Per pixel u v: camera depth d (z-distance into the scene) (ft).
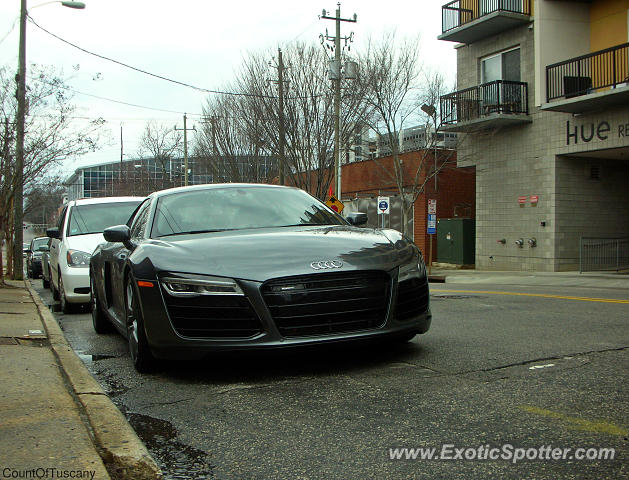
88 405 12.64
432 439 10.36
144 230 18.21
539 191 64.75
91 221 34.40
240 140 89.76
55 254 36.29
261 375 15.03
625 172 66.74
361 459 9.64
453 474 8.98
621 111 56.59
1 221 49.26
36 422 11.38
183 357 14.40
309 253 14.84
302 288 14.12
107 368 17.15
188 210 18.61
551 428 10.69
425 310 16.07
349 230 17.54
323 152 77.36
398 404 12.31
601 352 16.83
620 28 60.75
